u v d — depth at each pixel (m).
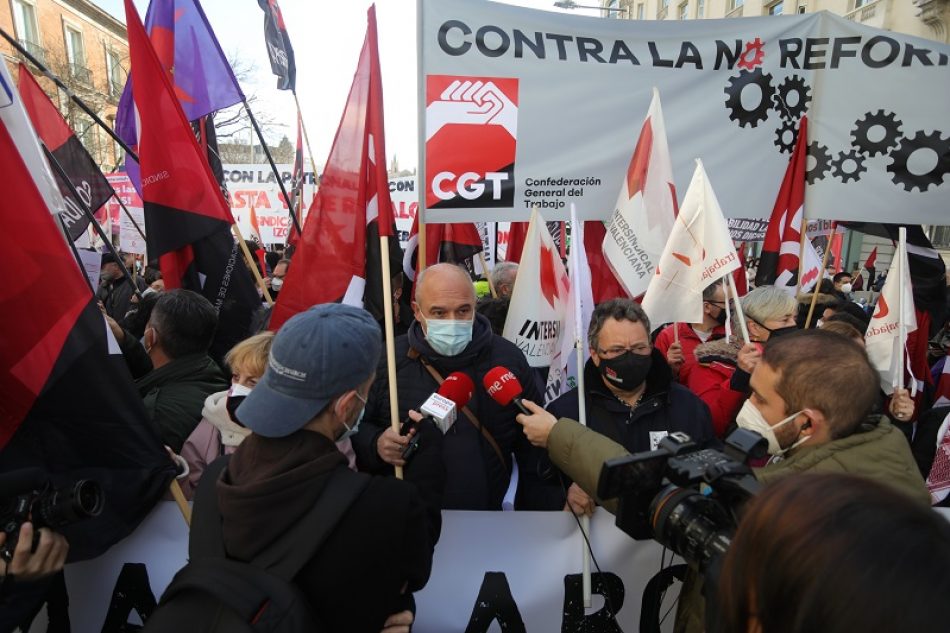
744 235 5.29
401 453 1.75
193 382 2.22
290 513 1.09
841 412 1.34
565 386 2.86
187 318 2.23
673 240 2.45
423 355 2.18
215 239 3.00
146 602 1.89
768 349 1.48
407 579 1.21
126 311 5.92
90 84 21.33
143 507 1.73
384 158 2.31
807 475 0.64
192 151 2.85
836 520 0.55
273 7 4.12
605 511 1.92
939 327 4.01
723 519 1.03
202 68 3.70
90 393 1.66
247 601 0.98
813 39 3.23
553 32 3.06
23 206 1.57
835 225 4.18
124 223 7.92
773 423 1.46
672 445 1.19
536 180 3.11
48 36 21.70
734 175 3.31
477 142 3.04
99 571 1.88
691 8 26.31
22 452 1.60
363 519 1.11
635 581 1.94
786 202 3.33
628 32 3.13
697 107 3.23
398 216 9.39
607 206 3.18
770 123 3.28
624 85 3.14
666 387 2.04
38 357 1.60
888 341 2.92
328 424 1.22
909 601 0.49
